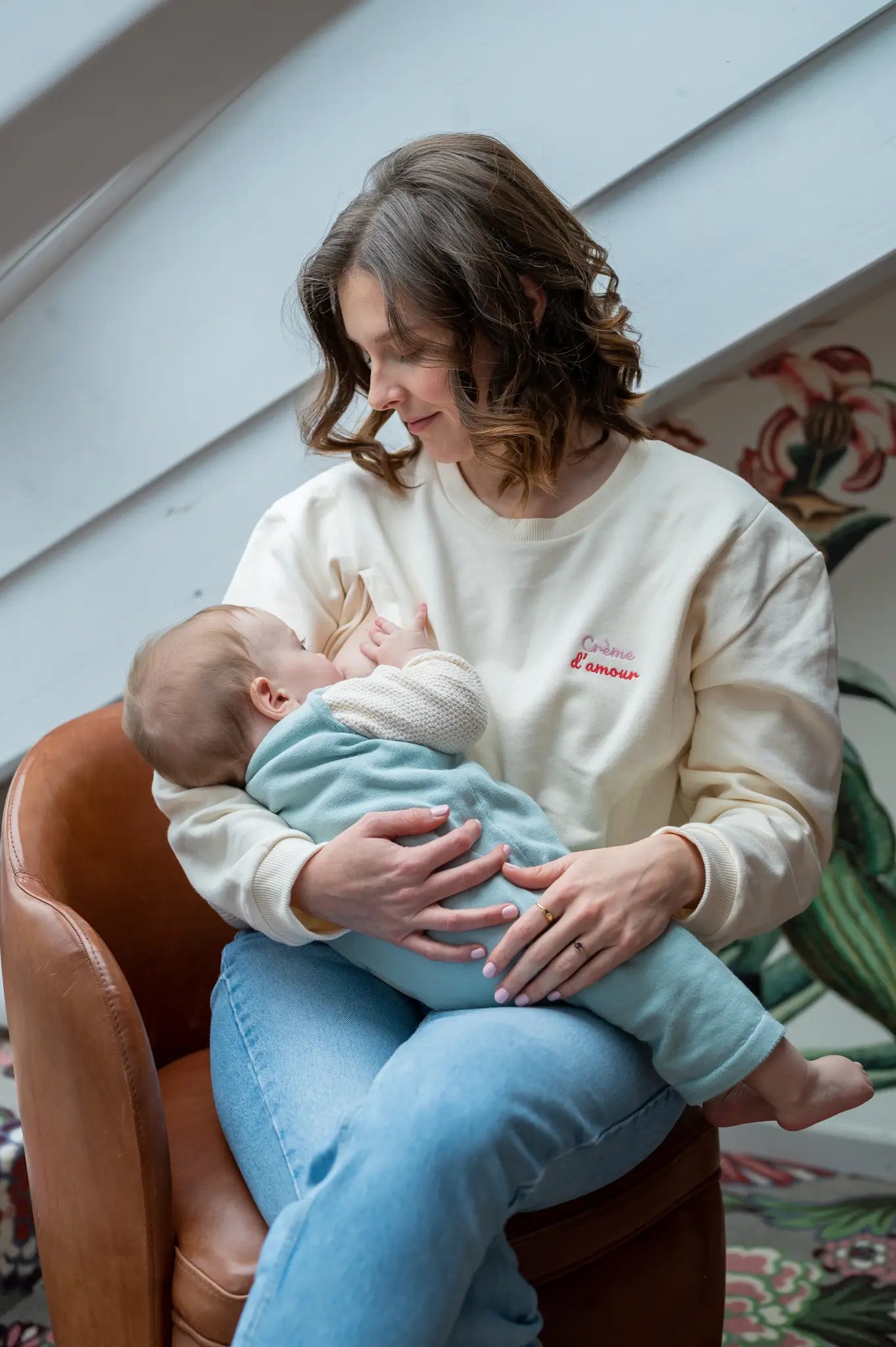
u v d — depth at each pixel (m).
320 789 1.06
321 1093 0.98
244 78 1.43
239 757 1.11
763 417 1.81
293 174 1.45
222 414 1.54
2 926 1.08
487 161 1.12
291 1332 0.81
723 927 1.06
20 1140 1.58
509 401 1.11
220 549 1.60
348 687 1.09
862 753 1.81
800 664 1.14
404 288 1.07
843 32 1.30
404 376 1.12
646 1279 1.11
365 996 1.07
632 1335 1.10
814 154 1.35
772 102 1.35
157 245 1.50
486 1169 0.87
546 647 1.17
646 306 1.43
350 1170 0.86
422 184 1.10
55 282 1.53
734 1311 1.54
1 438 1.60
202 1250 0.98
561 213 1.17
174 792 1.13
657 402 1.51
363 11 1.40
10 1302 1.53
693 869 1.05
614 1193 1.07
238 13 1.39
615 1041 1.00
